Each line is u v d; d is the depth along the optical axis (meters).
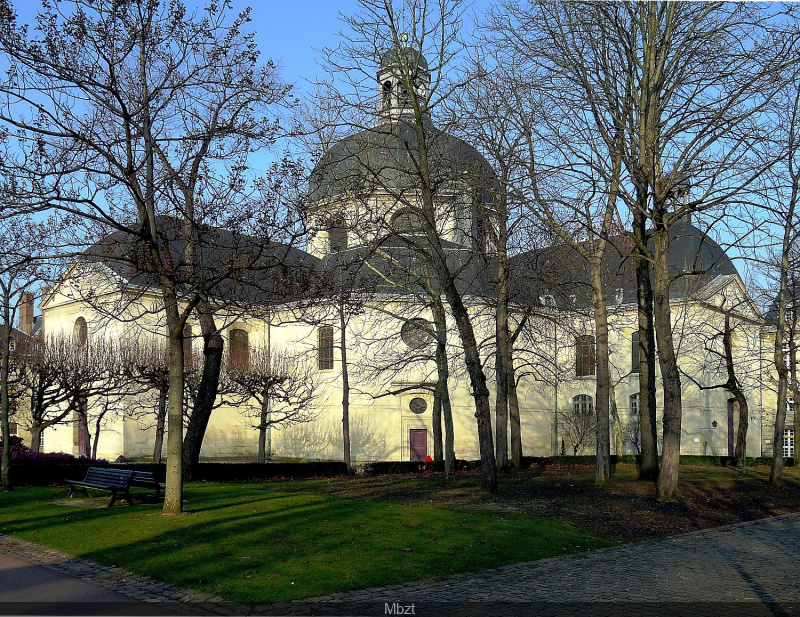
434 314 29.47
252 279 17.48
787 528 15.66
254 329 46.78
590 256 22.08
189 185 15.70
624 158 18.58
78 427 45.69
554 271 25.38
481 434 19.61
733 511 17.84
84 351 35.75
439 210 27.30
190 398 34.25
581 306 36.31
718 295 44.62
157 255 14.67
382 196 28.17
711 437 44.84
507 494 19.23
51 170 14.86
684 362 45.22
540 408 46.31
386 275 29.75
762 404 51.22
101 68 14.30
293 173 15.29
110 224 14.01
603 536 14.05
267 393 36.75
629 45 18.91
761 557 12.20
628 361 46.75
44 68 13.59
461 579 10.27
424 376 41.59
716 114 17.23
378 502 17.14
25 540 12.55
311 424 44.25
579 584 10.09
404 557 11.22
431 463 31.66
